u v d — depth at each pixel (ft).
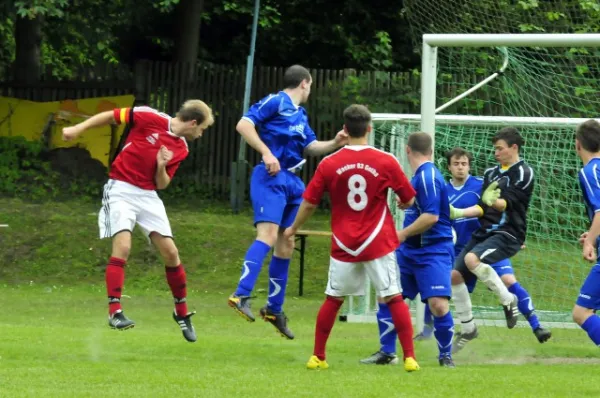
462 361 64.18
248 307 60.90
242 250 123.34
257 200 61.57
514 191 68.69
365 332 82.79
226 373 50.83
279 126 61.16
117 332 73.10
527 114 104.22
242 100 151.84
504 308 68.39
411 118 91.40
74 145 148.66
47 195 143.13
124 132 147.74
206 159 151.23
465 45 72.23
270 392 44.19
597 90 102.27
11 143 147.13
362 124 53.26
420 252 59.00
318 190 53.42
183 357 60.03
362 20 164.45
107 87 152.25
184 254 121.19
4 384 45.47
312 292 113.09
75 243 122.72
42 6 128.26
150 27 166.09
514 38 71.41
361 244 52.75
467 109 105.40
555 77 103.19
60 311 92.58
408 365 53.26
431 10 109.70
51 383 46.14
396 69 164.35
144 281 114.83
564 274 94.89
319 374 51.19
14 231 124.47
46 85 152.05
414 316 88.33
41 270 117.29
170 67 152.35
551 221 95.35
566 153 96.12
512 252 68.80
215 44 169.37
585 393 45.83
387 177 52.90
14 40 170.71
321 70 149.89
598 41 69.77
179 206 144.77
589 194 54.34
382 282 53.01
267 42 166.81
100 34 162.91
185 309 61.98
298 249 114.21
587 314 55.21
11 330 69.72
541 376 52.19
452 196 76.13
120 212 58.34
